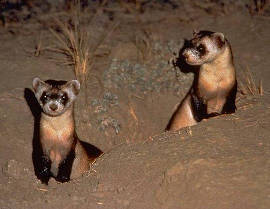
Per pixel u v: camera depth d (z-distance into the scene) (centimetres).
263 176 754
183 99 1162
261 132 891
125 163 874
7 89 1253
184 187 766
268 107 1001
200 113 1093
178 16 1694
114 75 1324
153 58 1388
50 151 968
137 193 790
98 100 1252
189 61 1039
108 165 889
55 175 998
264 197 716
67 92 939
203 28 1595
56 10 1752
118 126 1223
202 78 1064
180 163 808
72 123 959
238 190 735
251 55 1408
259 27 1570
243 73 1324
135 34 1567
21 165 930
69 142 961
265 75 1305
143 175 825
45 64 1384
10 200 820
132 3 1795
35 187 879
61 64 1394
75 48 1378
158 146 898
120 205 770
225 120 955
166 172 800
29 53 1450
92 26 1616
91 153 1042
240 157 805
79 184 858
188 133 920
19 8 1744
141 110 1273
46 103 912
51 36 1559
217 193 738
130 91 1307
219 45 1022
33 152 1065
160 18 1692
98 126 1216
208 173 773
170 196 762
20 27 1633
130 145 941
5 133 1098
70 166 975
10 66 1362
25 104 1205
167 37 1537
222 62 1037
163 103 1288
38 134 985
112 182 834
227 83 1055
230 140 869
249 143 852
